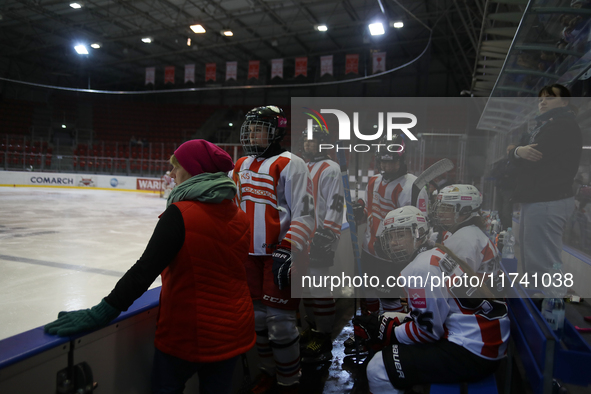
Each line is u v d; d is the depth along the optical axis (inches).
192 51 737.0
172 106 882.1
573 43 95.4
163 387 47.8
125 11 565.6
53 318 76.9
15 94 772.6
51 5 543.8
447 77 684.1
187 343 44.9
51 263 125.1
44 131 757.3
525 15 87.9
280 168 63.7
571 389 66.7
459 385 52.2
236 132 850.8
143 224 236.8
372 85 746.2
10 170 576.1
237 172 69.2
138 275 41.9
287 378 65.9
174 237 43.1
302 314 99.6
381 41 641.0
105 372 46.6
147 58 759.1
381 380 55.8
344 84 786.2
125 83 928.3
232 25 608.1
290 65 815.7
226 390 50.4
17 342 39.4
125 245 163.9
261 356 71.4
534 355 46.5
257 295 67.6
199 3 535.2
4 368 35.4
